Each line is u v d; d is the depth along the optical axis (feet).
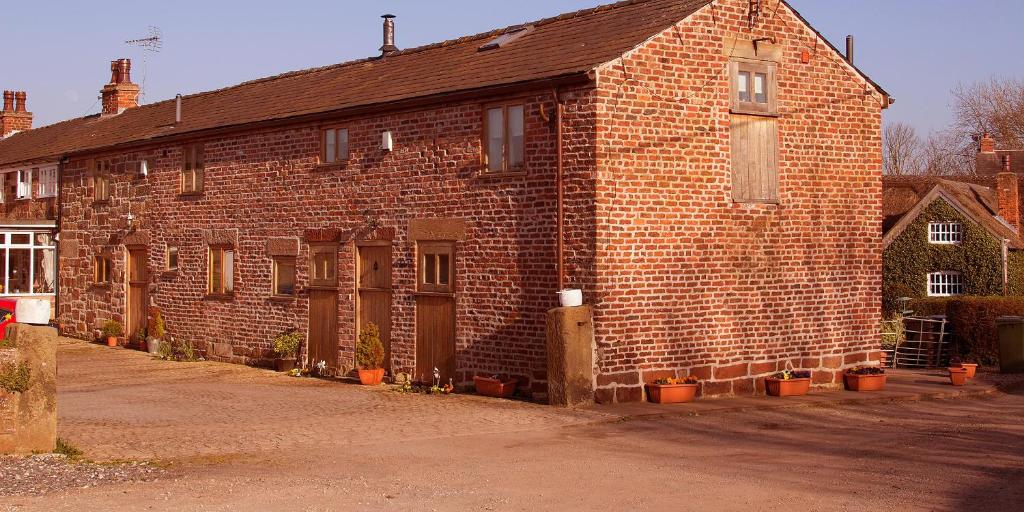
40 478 37.65
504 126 62.75
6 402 42.57
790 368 65.41
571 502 34.50
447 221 65.87
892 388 68.23
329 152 76.02
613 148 57.82
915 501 34.55
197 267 88.94
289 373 76.18
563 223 58.65
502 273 62.34
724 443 47.06
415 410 56.65
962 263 112.16
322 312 76.13
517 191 61.52
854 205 68.85
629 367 58.44
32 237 110.63
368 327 69.87
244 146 83.46
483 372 63.41
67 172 109.19
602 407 56.65
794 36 66.03
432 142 67.00
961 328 87.56
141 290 97.71
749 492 36.04
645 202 59.06
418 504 34.09
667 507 33.81
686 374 60.64
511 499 34.94
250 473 39.50
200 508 33.17
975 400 64.90
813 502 34.45
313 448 45.19
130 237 97.86
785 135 65.57
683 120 60.75
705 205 61.57
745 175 63.57
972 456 43.50
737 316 62.95
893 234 116.16
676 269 60.29
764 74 64.69
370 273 72.28
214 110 93.35
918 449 45.42
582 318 56.54
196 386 69.77
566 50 63.16
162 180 93.40
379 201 70.95
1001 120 205.46
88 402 61.62
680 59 60.75
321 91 81.97
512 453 43.98
